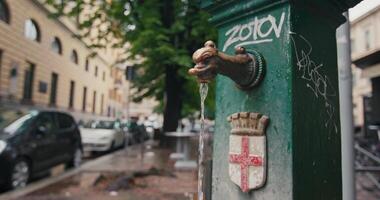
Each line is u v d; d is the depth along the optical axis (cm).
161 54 1223
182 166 982
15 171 750
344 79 325
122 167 994
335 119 181
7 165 727
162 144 1656
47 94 2494
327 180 169
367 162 773
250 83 168
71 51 2975
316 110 167
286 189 153
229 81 186
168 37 1249
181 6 1241
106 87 4288
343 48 328
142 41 1205
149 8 1260
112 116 4606
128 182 706
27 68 2217
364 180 750
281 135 158
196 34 1211
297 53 162
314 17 174
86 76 3466
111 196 618
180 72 1259
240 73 163
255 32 175
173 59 1207
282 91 160
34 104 2248
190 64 1198
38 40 2334
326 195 167
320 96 171
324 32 182
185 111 2159
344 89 324
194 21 1236
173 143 1630
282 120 158
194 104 2080
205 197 192
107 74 4322
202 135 178
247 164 167
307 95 163
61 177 821
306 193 156
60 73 2733
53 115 988
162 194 631
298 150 155
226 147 183
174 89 1650
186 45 1334
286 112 157
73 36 1408
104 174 841
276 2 165
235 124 174
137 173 809
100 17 1349
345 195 312
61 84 2766
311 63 168
